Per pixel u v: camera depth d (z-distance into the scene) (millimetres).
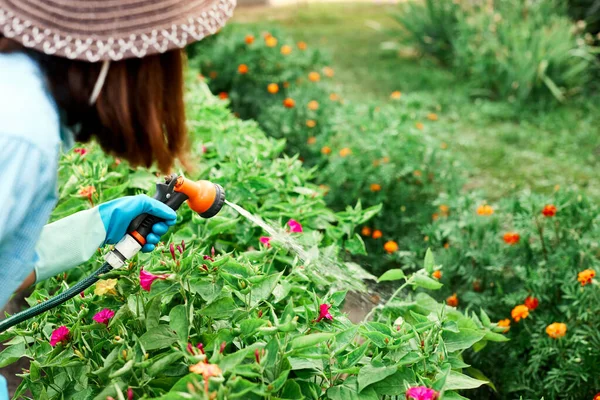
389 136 3797
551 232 2992
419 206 3688
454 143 5277
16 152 1111
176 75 1260
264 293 1768
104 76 1187
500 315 2809
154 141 1243
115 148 1297
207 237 2232
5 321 1578
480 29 7207
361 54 8211
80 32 1148
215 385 1460
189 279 1689
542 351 2504
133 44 1150
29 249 1197
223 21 1260
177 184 1580
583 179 4789
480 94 6555
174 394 1418
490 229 3070
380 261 3453
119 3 1149
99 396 1540
